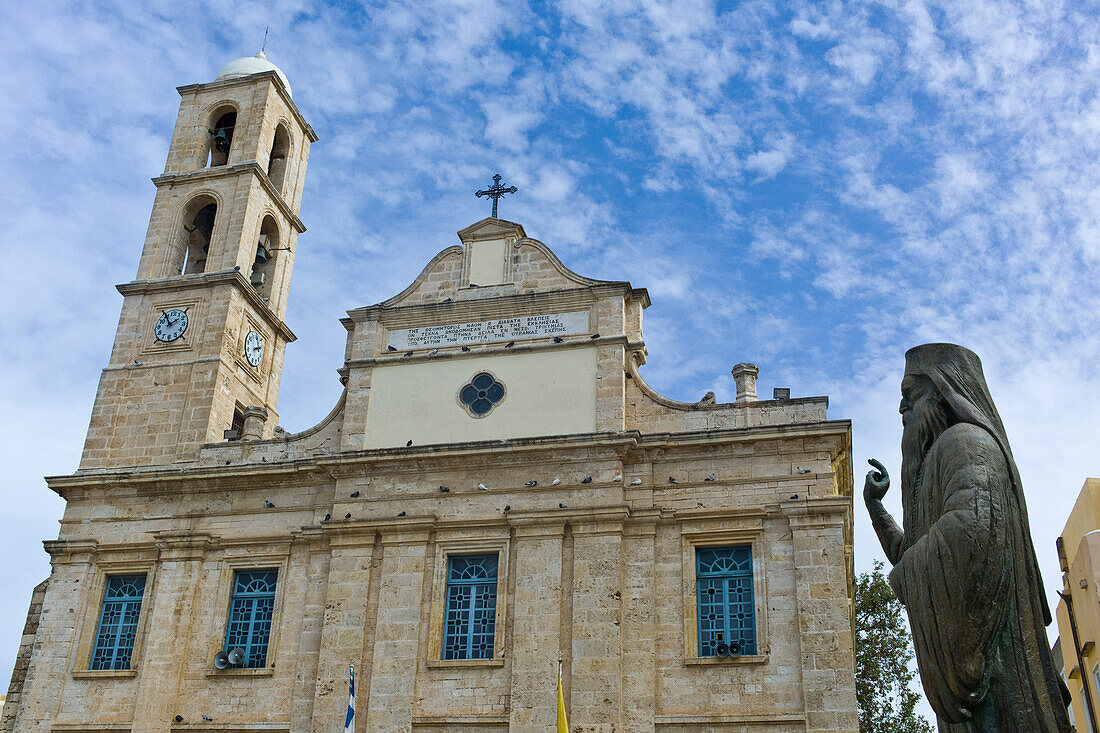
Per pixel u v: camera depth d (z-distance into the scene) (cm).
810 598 2525
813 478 2669
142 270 3603
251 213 3666
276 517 3016
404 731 2612
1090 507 2397
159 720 2791
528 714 2552
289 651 2823
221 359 3356
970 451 791
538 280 3139
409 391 3062
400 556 2823
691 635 2583
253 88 3912
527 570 2720
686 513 2706
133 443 3288
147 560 3053
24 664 3002
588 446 2808
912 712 3788
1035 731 724
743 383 2914
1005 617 752
